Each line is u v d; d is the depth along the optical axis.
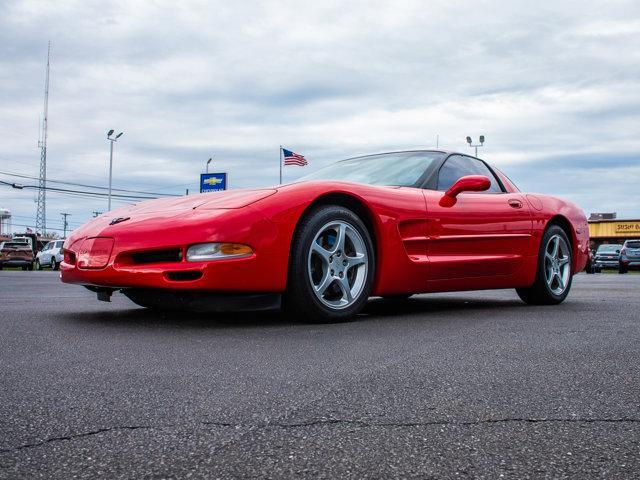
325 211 3.22
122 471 1.10
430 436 1.31
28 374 1.90
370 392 1.69
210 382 1.79
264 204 3.06
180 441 1.26
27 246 28.47
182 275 2.96
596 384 1.80
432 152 4.20
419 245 3.62
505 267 4.12
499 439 1.30
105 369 1.98
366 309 4.07
